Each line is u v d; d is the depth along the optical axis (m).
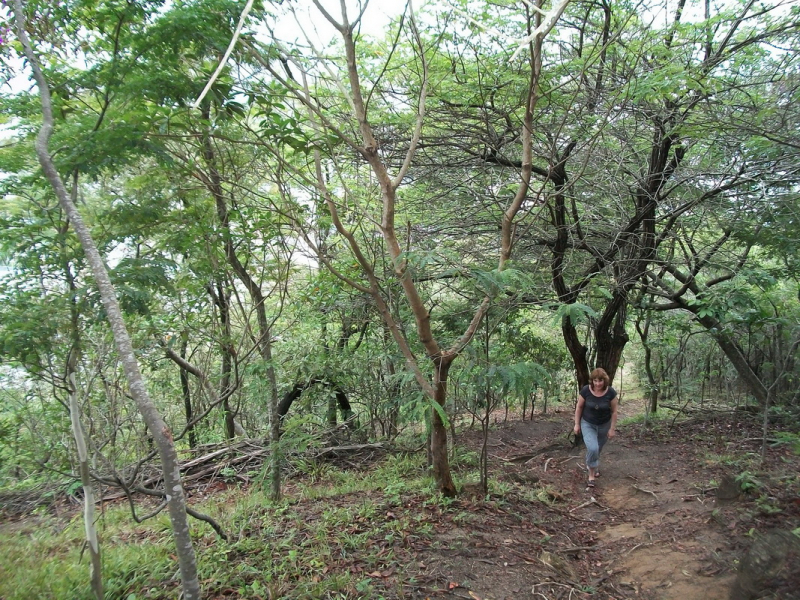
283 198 4.87
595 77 6.73
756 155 6.55
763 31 6.44
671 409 10.70
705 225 8.35
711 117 6.32
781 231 7.55
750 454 6.87
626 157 7.71
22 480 7.12
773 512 4.68
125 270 3.50
